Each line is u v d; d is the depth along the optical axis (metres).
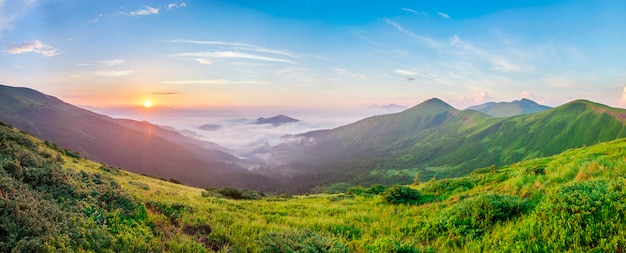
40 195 7.96
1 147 10.02
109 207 9.41
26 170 8.84
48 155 14.88
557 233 8.39
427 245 10.45
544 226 8.92
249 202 21.28
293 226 13.45
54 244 6.06
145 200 12.38
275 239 9.91
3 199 6.33
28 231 6.00
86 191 9.41
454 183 19.66
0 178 7.38
